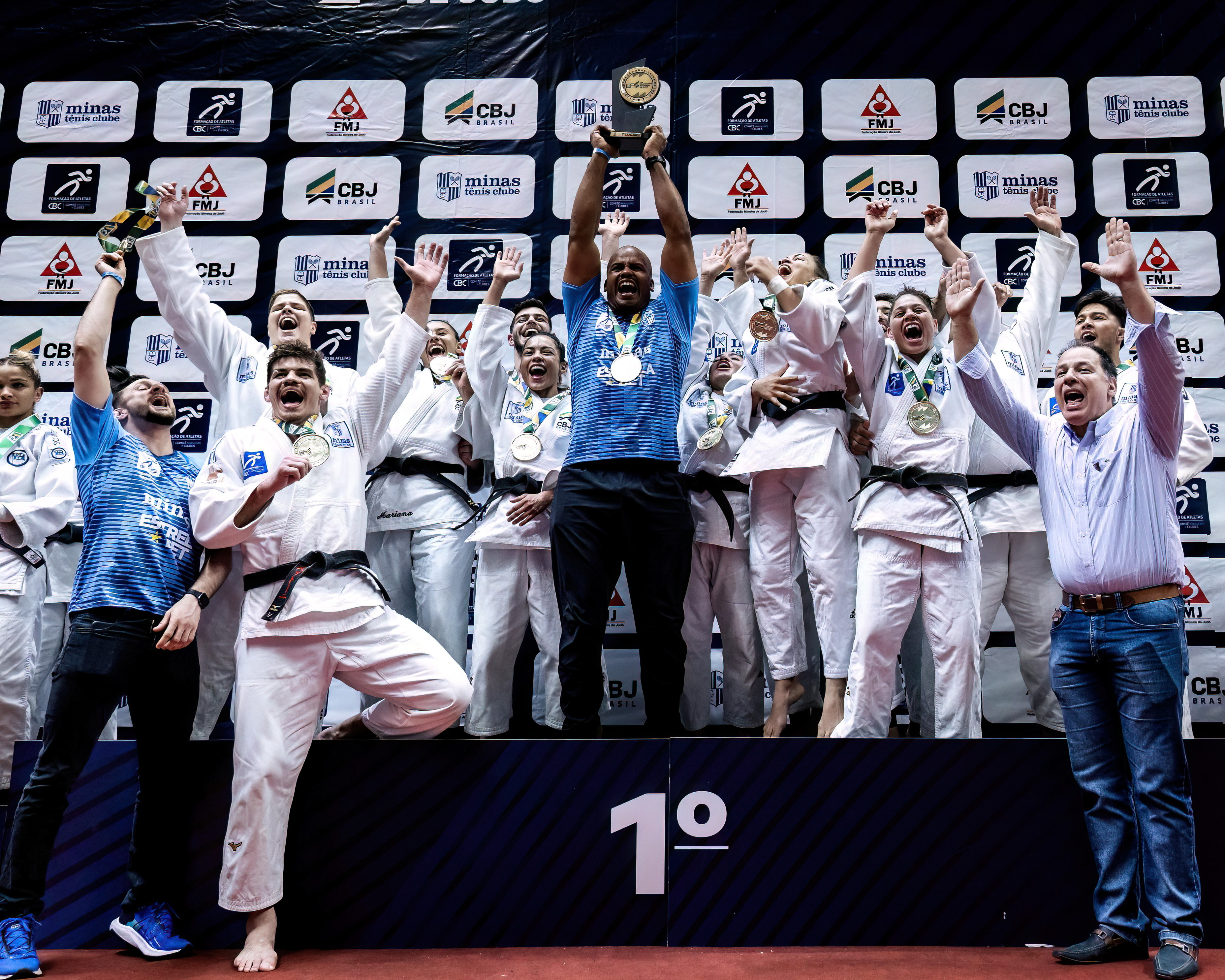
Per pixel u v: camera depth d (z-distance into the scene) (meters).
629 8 5.41
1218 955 2.89
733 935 3.12
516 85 5.37
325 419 3.32
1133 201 5.12
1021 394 3.97
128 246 3.46
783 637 3.92
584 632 3.43
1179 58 5.23
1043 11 5.32
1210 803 3.09
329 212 5.26
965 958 2.94
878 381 3.74
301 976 2.80
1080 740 2.96
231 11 5.46
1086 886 3.10
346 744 3.22
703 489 4.13
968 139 5.22
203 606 3.07
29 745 3.23
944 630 3.53
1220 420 4.89
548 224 5.25
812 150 5.24
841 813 3.17
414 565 4.22
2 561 3.86
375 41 5.43
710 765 3.21
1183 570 2.88
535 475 4.03
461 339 5.17
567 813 3.20
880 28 5.34
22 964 2.77
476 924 3.15
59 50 5.40
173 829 3.15
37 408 5.06
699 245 5.18
